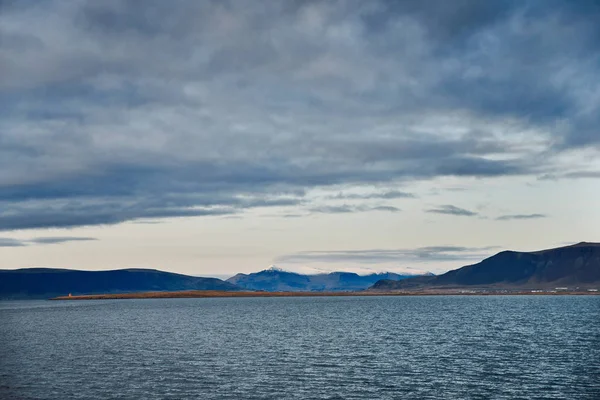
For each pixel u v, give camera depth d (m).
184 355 88.94
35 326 160.62
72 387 63.69
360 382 66.38
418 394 60.38
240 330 136.12
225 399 58.09
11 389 62.81
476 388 63.12
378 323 156.62
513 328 134.00
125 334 127.88
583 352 89.56
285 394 60.38
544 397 59.00
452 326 142.75
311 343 105.06
